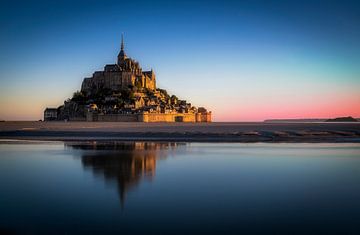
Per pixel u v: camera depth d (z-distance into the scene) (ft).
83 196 103.14
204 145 283.59
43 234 72.59
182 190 110.93
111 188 113.70
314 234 72.64
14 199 99.76
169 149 247.50
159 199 99.76
